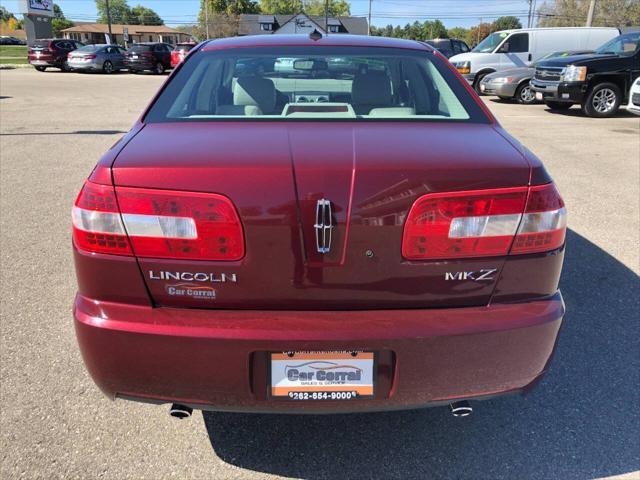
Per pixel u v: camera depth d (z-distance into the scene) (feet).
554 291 6.64
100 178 6.12
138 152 6.42
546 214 6.31
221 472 7.26
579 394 8.78
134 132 7.36
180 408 6.61
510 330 6.20
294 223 5.92
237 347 5.96
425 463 7.45
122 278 6.15
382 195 5.94
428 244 6.07
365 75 9.25
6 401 8.42
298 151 6.32
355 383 6.20
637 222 16.60
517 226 6.22
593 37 54.29
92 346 6.21
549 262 6.41
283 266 6.02
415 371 6.16
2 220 16.37
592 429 8.04
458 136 7.19
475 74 55.21
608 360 9.63
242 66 9.12
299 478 7.20
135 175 6.02
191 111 8.09
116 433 7.89
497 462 7.46
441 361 6.16
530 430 8.04
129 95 52.70
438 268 6.13
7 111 39.60
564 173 22.18
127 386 6.31
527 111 43.29
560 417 8.29
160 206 5.95
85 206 6.15
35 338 10.11
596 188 20.13
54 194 19.02
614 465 7.38
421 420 8.32
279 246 5.97
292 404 6.25
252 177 5.92
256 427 8.12
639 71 38.91
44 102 45.65
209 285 6.07
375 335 5.98
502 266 6.27
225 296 6.11
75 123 34.50
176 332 5.97
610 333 10.47
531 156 6.70
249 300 6.13
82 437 7.78
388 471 7.32
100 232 6.08
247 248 5.97
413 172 6.00
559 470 7.30
